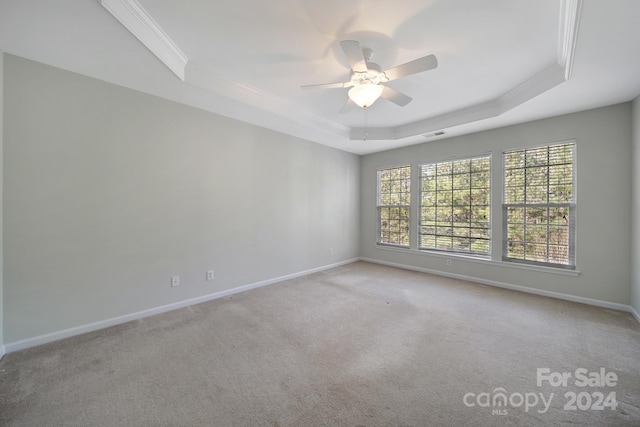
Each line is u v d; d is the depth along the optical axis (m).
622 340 2.24
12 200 2.02
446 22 1.85
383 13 1.76
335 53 2.24
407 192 4.90
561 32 1.92
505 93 3.01
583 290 3.10
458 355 2.03
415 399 1.57
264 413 1.46
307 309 2.94
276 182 3.95
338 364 1.92
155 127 2.73
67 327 2.27
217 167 3.24
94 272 2.40
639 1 1.39
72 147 2.27
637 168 2.66
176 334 2.35
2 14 1.55
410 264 4.81
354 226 5.47
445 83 2.76
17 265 2.05
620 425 1.38
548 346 2.15
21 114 2.05
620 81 2.36
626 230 2.85
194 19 1.82
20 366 1.86
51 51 1.96
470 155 4.02
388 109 3.50
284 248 4.09
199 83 2.50
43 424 1.39
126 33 1.76
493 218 3.82
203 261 3.14
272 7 1.71
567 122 3.17
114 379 1.74
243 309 2.93
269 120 3.46
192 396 1.59
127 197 2.57
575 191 3.16
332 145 4.78
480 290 3.60
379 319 2.68
